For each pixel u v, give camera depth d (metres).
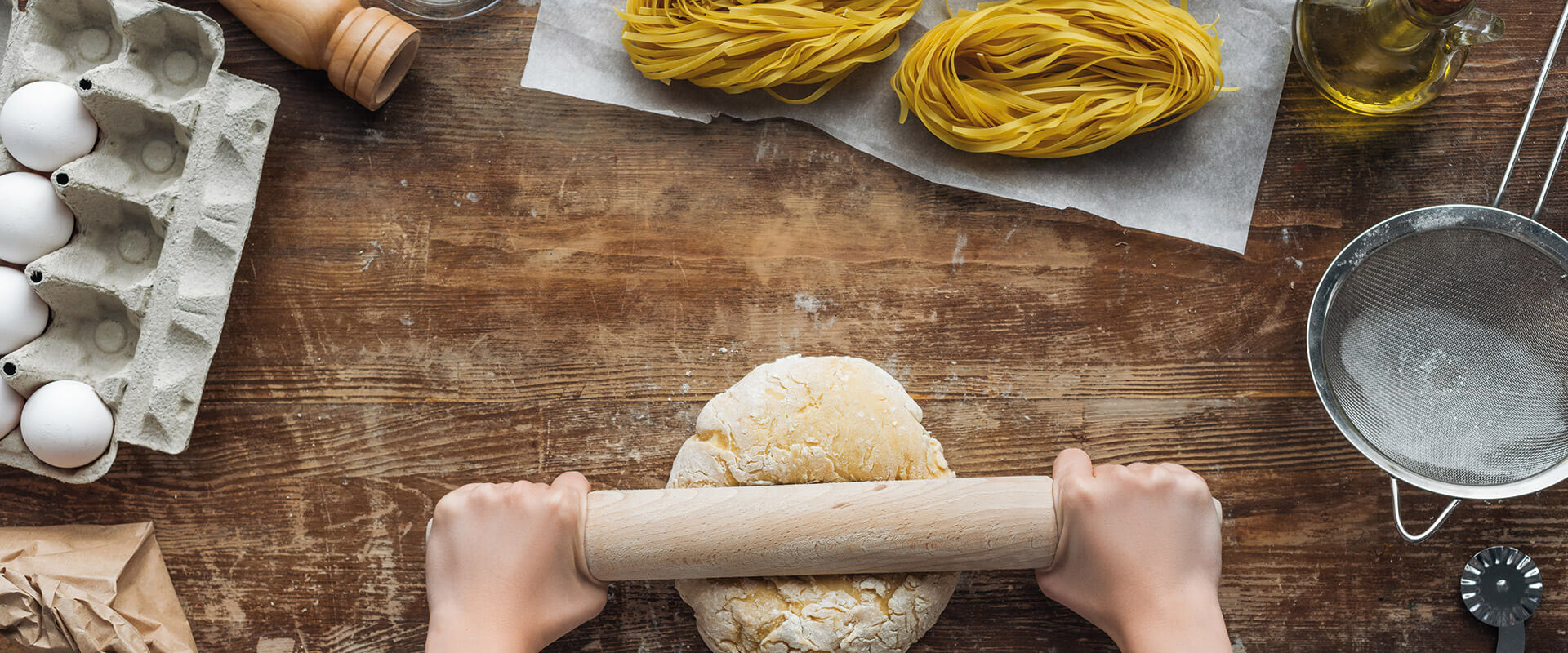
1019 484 1.10
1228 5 1.23
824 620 1.10
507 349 1.24
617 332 1.25
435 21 1.24
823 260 1.25
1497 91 1.24
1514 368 1.17
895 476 1.13
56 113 1.11
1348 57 1.13
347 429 1.24
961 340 1.25
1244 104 1.23
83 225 1.17
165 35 1.19
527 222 1.25
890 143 1.24
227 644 1.23
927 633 1.24
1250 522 1.24
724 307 1.25
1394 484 1.15
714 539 1.06
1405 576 1.23
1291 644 1.23
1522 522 1.23
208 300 1.16
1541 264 1.13
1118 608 1.10
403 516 1.24
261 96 1.17
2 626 1.16
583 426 1.24
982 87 1.22
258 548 1.24
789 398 1.12
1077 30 1.17
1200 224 1.23
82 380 1.17
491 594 1.10
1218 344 1.24
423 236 1.25
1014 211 1.25
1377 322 1.18
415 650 1.24
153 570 1.22
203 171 1.15
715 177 1.25
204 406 1.24
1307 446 1.24
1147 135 1.23
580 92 1.23
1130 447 1.24
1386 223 1.10
